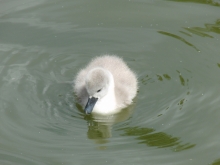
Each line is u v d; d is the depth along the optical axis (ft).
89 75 34.63
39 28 44.83
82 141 32.40
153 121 34.35
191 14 46.65
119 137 32.83
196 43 43.06
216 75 39.24
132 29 45.14
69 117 34.96
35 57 41.60
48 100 36.76
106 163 30.22
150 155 30.96
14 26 44.86
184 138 32.50
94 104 34.35
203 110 35.22
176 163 30.17
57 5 47.96
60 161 30.37
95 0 48.62
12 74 39.40
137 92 37.76
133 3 48.44
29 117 34.76
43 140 32.35
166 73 39.99
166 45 43.14
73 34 44.52
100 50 42.88
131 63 41.39
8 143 31.91
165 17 46.44
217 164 29.99
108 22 46.01
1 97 36.73
